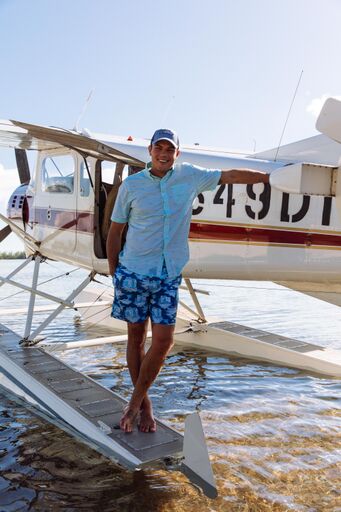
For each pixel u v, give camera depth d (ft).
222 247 14.20
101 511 7.91
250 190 13.83
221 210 14.11
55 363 13.64
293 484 8.81
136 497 8.32
